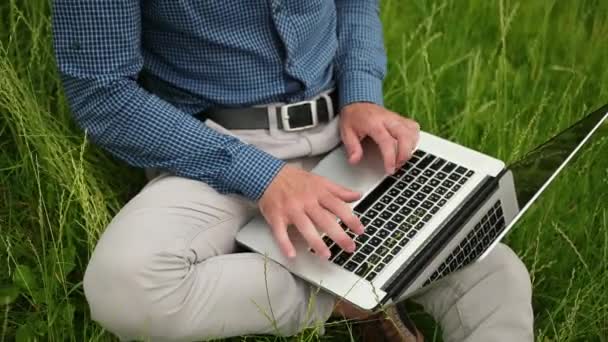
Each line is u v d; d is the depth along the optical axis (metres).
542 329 1.77
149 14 1.57
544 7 2.41
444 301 1.59
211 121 1.65
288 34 1.58
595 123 1.58
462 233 1.53
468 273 1.55
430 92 2.17
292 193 1.49
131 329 1.45
